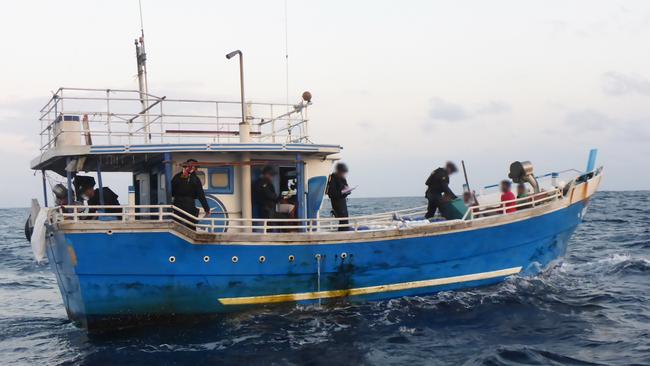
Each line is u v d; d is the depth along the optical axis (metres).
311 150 11.78
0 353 10.12
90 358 9.21
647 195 90.50
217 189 11.77
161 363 8.82
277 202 12.01
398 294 11.86
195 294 10.55
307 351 9.17
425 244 11.73
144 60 13.43
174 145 10.99
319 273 11.16
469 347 9.29
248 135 11.95
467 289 12.43
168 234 10.15
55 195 11.94
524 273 13.05
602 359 8.55
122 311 10.27
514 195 13.57
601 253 19.98
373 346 9.38
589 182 13.97
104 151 10.74
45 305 15.24
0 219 91.62
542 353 8.82
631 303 11.95
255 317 10.96
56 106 11.09
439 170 12.65
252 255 10.70
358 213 46.81
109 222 9.85
